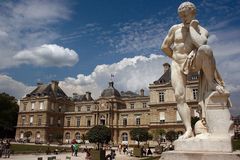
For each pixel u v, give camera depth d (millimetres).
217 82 5133
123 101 81812
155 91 64500
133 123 75688
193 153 4531
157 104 63125
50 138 82125
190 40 5465
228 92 4922
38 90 87938
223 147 4578
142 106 78750
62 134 83938
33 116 83688
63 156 32469
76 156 33344
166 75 65375
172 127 60469
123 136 76000
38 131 81500
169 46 5871
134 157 31219
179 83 5402
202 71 5301
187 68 5336
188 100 52062
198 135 4941
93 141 38500
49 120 82750
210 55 4910
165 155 4871
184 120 5285
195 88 52250
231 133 4844
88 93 97938
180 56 5512
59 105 87438
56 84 90500
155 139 59500
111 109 78062
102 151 24969
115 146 69438
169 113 61562
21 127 84375
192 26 5348
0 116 80812
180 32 5574
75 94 101625
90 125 82625
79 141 82375
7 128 82000
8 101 84000
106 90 84125
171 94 62156
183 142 4918
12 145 54062
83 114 84875
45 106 82562
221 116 4871
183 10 5422
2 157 27531
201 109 5246
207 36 5387
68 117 87375
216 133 4824
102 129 38719
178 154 4668
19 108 86562
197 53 5023
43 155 33031
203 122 5141
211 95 4973
